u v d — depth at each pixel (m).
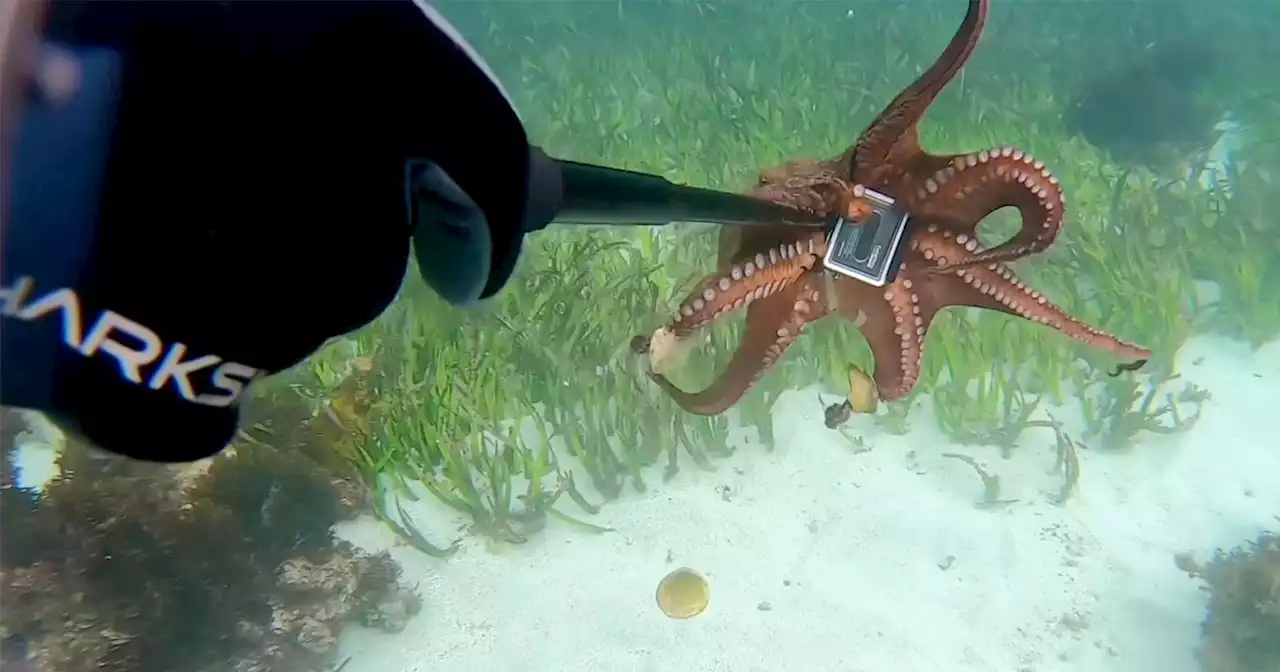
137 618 4.07
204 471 4.48
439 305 5.57
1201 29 10.41
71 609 4.03
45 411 0.71
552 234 6.23
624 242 5.97
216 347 0.74
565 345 5.39
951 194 2.71
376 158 0.75
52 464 5.26
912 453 5.27
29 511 4.31
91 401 0.71
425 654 4.48
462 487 4.80
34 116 0.61
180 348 0.72
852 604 4.65
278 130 0.69
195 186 0.67
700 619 4.59
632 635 4.54
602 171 1.12
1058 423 5.07
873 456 5.27
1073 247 6.23
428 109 0.78
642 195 1.22
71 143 0.62
